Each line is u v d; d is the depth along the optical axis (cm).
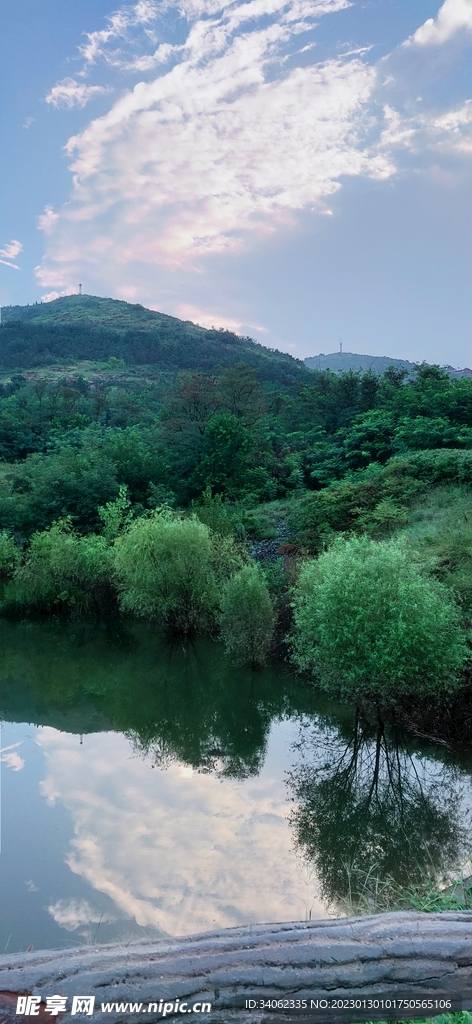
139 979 147
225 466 2850
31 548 2052
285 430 3650
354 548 957
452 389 2650
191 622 1554
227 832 677
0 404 6262
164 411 3894
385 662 815
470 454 1897
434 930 163
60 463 2962
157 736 1010
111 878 580
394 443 2367
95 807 734
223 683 1270
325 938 160
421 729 897
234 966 152
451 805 748
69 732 1028
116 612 1864
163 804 744
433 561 1003
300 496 2480
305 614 932
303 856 629
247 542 2017
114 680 1343
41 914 525
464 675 895
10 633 1752
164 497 2797
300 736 1001
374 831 688
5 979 144
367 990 153
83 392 8775
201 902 543
